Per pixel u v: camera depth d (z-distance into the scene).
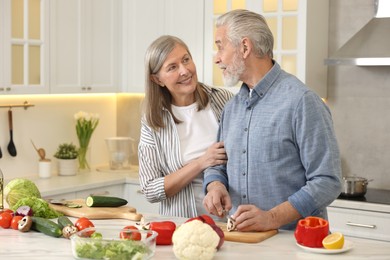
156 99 3.24
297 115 2.62
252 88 2.80
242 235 2.54
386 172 4.65
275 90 2.72
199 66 4.88
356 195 4.27
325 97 4.79
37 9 4.71
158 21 5.09
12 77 4.56
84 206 3.12
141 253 2.25
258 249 2.43
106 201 3.11
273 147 2.69
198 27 4.87
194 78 3.15
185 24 4.93
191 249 2.26
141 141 3.34
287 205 2.60
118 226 2.84
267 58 2.78
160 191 3.17
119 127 5.76
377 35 4.39
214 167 3.00
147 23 5.15
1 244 2.55
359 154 4.74
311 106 2.62
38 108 5.11
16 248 2.49
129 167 5.42
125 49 5.29
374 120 4.68
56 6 4.82
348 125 4.77
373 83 4.67
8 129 4.92
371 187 4.70
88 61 5.08
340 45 4.75
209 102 3.32
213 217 3.20
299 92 2.65
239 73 2.75
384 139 4.65
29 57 4.67
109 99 5.71
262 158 2.72
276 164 2.70
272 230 2.62
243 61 2.73
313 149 2.60
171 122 3.27
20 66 4.61
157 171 3.30
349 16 4.72
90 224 2.66
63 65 4.89
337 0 4.76
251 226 2.59
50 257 2.36
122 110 5.73
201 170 3.06
